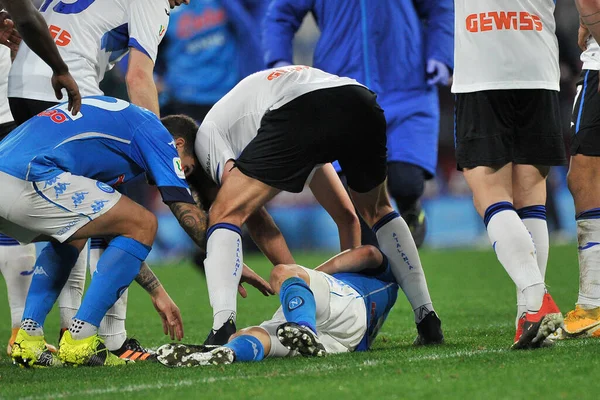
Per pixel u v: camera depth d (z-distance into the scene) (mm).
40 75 18219
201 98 49875
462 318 24688
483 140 15516
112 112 15508
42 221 14859
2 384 13305
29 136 14898
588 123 18500
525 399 10391
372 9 33906
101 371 14344
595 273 18078
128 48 19266
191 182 17703
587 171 18469
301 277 14930
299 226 52281
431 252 53562
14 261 18625
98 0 18656
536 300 14297
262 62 49438
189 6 49438
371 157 16797
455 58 16094
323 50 34750
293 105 15930
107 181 15617
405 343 18062
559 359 13156
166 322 16469
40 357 15602
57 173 14719
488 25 15664
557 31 48188
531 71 15586
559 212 53219
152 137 15500
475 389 11039
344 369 12961
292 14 34875
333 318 15289
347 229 19062
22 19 14156
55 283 15852
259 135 15977
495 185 15477
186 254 51312
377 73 34125
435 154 34500
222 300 15266
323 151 16125
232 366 13547
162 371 13602
